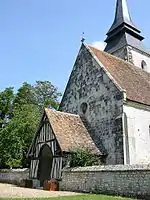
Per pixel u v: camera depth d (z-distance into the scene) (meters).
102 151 20.16
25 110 32.72
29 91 41.16
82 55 24.44
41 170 21.22
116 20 36.62
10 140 30.30
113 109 20.12
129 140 19.02
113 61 24.91
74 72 25.00
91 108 22.23
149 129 20.78
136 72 25.86
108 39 36.72
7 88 38.75
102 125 20.81
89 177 16.48
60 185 18.36
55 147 19.36
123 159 18.53
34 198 12.37
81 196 13.38
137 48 34.88
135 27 36.03
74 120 22.14
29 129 30.50
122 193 14.40
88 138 21.05
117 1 37.62
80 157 18.56
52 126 20.09
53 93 43.06
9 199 11.84
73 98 24.48
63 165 18.53
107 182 15.34
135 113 20.11
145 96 21.97
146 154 19.86
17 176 24.58
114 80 20.77
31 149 22.17
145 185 13.43
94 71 22.66
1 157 31.27
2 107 38.22
